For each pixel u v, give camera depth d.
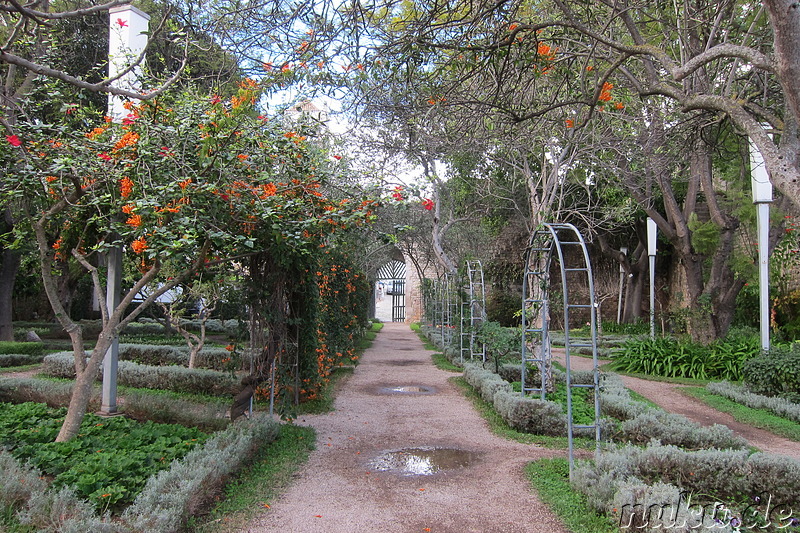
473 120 7.32
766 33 6.21
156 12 7.64
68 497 3.31
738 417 7.73
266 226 4.91
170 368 8.78
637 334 20.14
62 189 4.76
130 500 3.62
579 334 20.22
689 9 5.98
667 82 5.47
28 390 6.74
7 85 5.29
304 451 5.46
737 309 16.53
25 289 18.03
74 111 5.38
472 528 3.69
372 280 23.44
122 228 4.75
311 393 7.87
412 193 5.14
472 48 4.98
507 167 11.38
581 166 10.34
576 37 6.38
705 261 17.17
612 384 8.66
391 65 5.64
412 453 5.55
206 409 6.45
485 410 7.64
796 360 8.65
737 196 11.82
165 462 4.32
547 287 7.39
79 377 4.93
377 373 11.54
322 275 8.67
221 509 3.87
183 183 4.10
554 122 7.47
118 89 4.12
